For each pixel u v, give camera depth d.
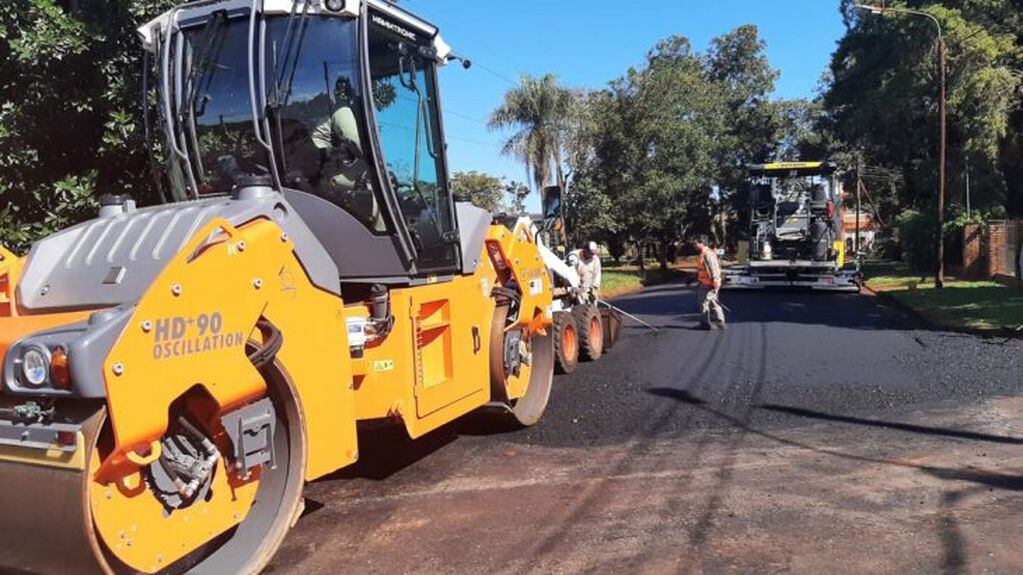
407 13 5.90
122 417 3.39
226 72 5.53
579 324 11.72
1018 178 32.62
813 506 5.47
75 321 3.83
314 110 5.41
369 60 5.54
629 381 10.18
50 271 4.30
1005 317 15.13
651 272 40.25
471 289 6.80
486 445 7.30
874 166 44.47
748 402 8.77
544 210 10.06
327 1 5.23
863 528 5.04
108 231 4.36
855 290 24.08
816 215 25.47
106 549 3.53
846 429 7.55
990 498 5.53
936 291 21.77
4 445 3.53
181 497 3.87
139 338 3.48
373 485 6.22
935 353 11.48
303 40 5.37
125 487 3.59
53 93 7.71
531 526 5.25
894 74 33.59
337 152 5.44
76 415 3.42
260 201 4.34
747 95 53.78
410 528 5.28
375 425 5.80
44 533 3.48
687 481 6.10
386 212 5.53
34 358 3.38
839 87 42.09
